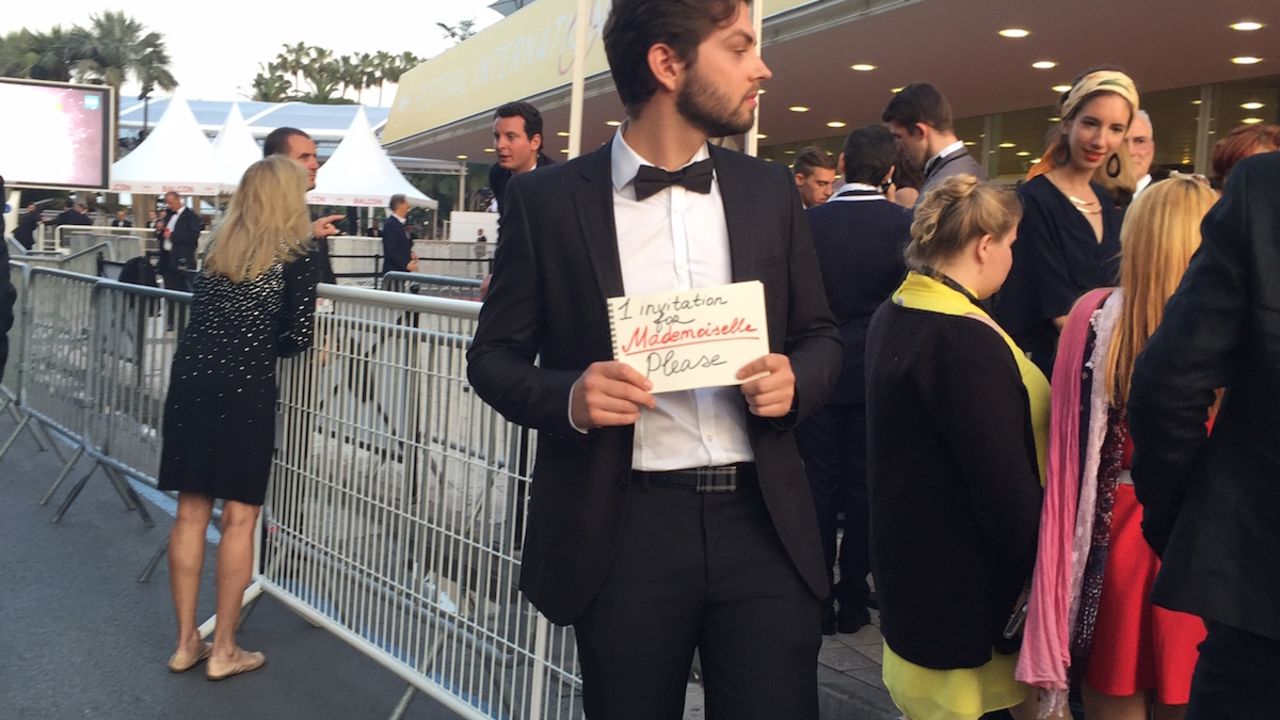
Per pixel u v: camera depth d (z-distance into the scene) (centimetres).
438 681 354
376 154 2128
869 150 417
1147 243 234
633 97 208
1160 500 190
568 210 210
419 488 361
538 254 212
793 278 219
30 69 6094
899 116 434
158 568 558
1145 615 238
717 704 212
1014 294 353
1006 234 258
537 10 1555
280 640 470
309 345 415
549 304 212
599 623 208
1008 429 243
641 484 207
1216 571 176
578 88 389
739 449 209
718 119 205
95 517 648
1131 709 246
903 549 258
